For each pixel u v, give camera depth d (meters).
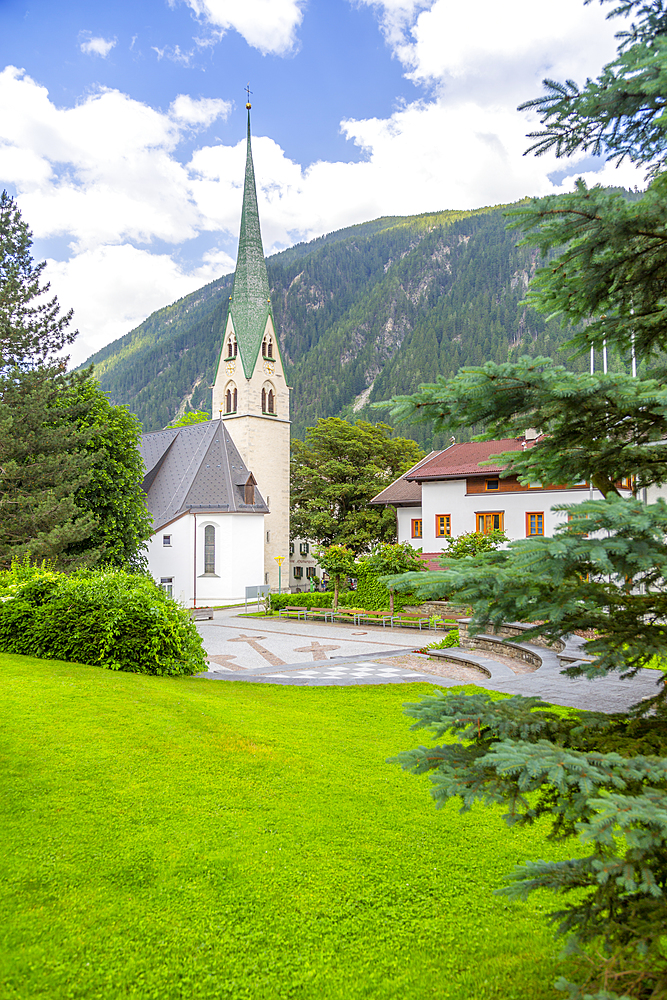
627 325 4.98
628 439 4.84
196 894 5.98
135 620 15.42
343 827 7.38
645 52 3.71
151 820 7.29
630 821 2.94
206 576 51.00
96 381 34.44
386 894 6.09
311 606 37.50
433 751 4.02
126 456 34.81
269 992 4.79
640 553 3.18
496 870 6.57
